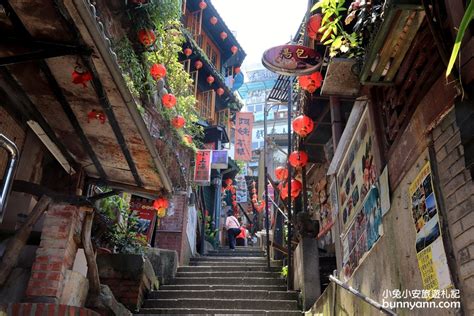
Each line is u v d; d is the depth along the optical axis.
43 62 4.25
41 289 4.95
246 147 20.06
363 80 4.23
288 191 9.51
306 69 5.76
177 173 9.20
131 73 7.34
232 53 22.83
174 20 10.79
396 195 4.21
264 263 12.55
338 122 7.21
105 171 6.40
